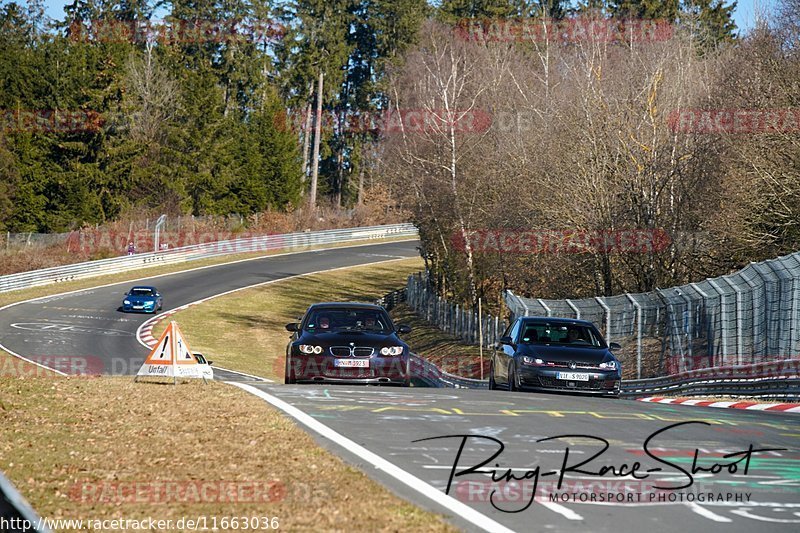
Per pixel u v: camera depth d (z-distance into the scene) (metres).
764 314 40.12
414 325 115.38
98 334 94.69
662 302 49.75
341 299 134.38
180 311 116.25
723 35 183.12
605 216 78.19
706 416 25.69
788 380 34.97
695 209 77.38
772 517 14.57
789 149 68.56
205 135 185.00
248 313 119.62
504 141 108.69
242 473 16.44
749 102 76.38
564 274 89.56
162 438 19.92
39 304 112.94
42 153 168.25
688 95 92.31
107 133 175.00
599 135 80.25
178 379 32.44
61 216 164.25
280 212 197.88
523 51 163.75
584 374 35.03
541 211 84.19
